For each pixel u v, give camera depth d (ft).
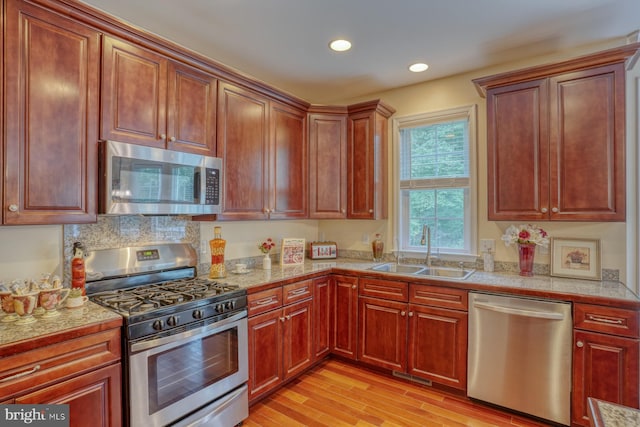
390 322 9.09
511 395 7.45
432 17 7.04
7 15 4.95
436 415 7.53
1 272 5.79
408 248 11.03
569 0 6.44
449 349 8.22
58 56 5.46
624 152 7.04
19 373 4.34
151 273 7.57
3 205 4.91
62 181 5.49
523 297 7.32
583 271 8.14
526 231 8.43
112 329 5.22
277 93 9.50
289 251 10.54
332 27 7.44
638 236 7.72
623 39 7.94
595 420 2.72
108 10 6.73
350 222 12.14
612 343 6.51
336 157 10.87
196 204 7.32
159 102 6.80
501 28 7.48
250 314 7.55
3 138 4.91
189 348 6.21
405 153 11.06
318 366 9.89
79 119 5.69
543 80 7.82
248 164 8.73
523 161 8.04
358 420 7.36
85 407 4.91
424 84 10.61
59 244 6.36
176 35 7.79
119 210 5.98
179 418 6.02
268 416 7.50
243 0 6.44
